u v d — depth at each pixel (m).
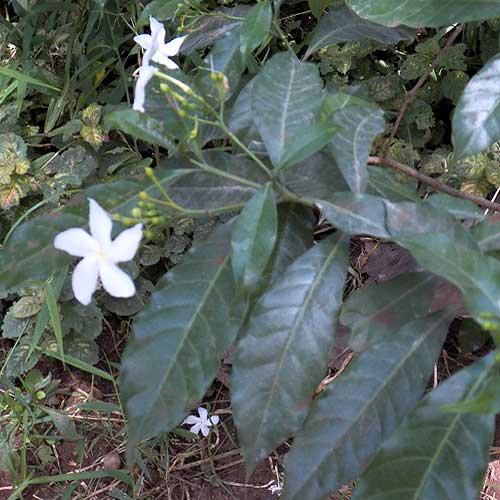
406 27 0.38
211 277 0.27
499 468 0.48
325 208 0.26
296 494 0.26
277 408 0.27
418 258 0.23
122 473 0.50
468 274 0.23
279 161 0.26
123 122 0.27
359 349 0.27
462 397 0.24
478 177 0.53
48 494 0.51
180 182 0.28
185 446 0.53
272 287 0.27
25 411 0.51
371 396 0.26
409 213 0.26
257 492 0.51
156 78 0.29
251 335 0.27
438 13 0.31
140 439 0.25
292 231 0.28
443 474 0.23
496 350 0.23
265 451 0.27
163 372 0.26
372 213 0.26
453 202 0.28
